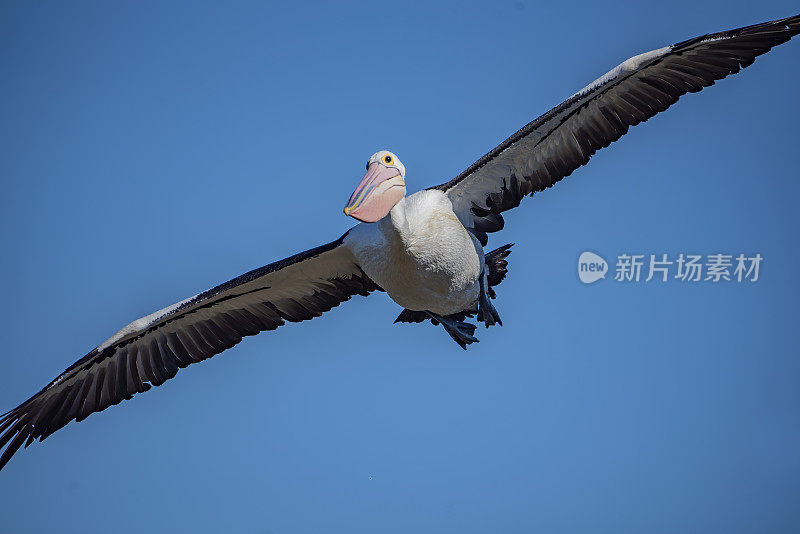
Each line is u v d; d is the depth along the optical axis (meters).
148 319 13.23
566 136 12.62
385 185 11.23
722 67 11.91
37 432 13.29
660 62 12.00
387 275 12.49
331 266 13.60
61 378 13.15
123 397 13.67
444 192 12.77
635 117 12.44
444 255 12.28
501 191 13.11
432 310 13.31
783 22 11.38
